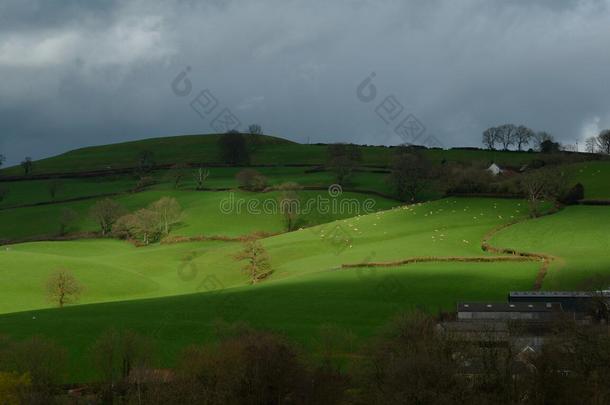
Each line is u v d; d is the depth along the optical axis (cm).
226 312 12269
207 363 8325
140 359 9038
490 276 13988
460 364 8219
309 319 11750
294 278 14888
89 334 10969
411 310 10838
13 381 7994
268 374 7969
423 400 7519
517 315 11362
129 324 11488
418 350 8425
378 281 14025
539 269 14250
